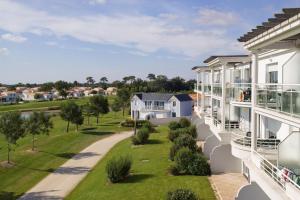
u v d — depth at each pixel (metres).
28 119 41.25
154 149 37.19
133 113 74.44
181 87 116.62
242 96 22.92
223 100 25.38
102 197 22.47
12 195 26.12
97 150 41.78
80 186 27.55
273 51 20.41
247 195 14.82
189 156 25.53
